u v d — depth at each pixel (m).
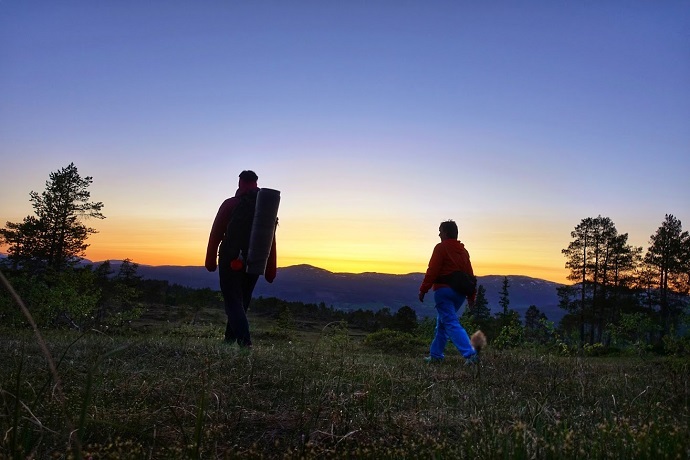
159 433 3.06
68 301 15.41
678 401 4.02
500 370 6.30
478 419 3.41
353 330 43.44
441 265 7.57
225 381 4.50
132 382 4.26
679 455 2.36
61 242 39.75
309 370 5.21
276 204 6.50
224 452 2.88
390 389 4.61
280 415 3.62
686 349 8.00
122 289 22.58
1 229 38.91
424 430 3.33
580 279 60.06
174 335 9.88
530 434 2.78
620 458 2.53
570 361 7.68
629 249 58.59
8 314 14.17
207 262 6.77
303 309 55.72
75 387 3.94
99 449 2.62
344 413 3.58
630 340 11.65
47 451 2.65
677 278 59.47
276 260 6.87
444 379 5.53
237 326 6.60
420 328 18.41
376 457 2.76
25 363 4.70
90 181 40.44
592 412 3.71
